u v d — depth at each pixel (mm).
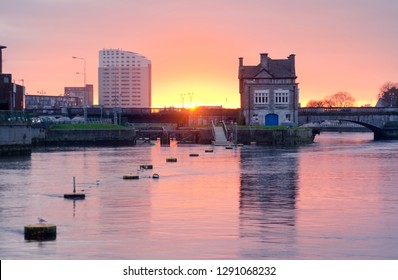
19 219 68312
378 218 69062
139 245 56219
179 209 74562
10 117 164625
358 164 139250
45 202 80062
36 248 55062
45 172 118938
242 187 95750
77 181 103312
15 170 123125
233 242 57406
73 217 69312
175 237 59250
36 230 58531
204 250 54562
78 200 81750
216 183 101188
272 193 88750
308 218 68938
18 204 78375
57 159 154875
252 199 82938
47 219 68125
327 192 90000
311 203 79438
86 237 59250
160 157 163875
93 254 53250
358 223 66188
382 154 175250
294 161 148250
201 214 71188
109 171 121188
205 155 171750
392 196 85875
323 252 54219
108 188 94188
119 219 68125
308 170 124188
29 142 171125
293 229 63031
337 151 190375
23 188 93938
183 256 52688
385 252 54312
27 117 172625
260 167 131375
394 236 60125
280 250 54719
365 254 53625
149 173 118188
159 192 89625
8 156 163875
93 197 84438
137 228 63250
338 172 120125
